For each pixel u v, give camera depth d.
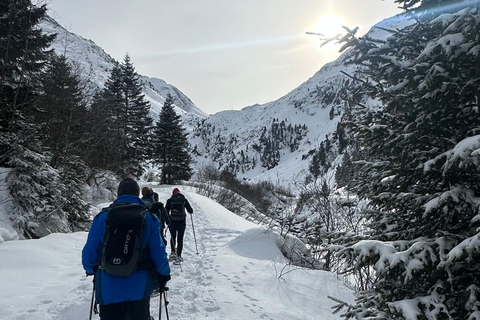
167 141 42.41
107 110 24.98
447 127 3.42
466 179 3.23
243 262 7.33
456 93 3.18
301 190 9.41
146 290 2.75
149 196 6.07
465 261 2.93
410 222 3.65
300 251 8.93
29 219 9.02
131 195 3.05
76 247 8.41
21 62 13.46
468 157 2.66
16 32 13.20
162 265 2.82
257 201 29.84
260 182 36.16
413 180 3.47
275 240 8.95
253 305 4.96
